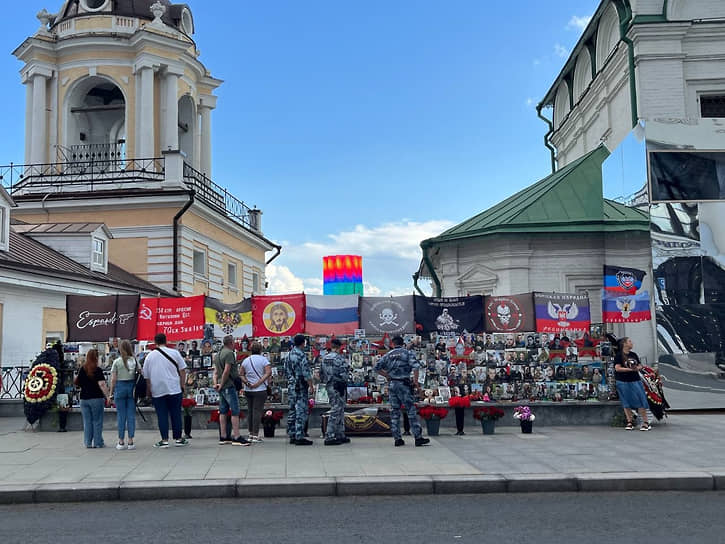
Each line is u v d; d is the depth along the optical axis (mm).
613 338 14125
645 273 17531
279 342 14656
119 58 31438
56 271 19547
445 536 6719
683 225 17547
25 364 18703
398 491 8812
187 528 7168
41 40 31234
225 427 12312
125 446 11781
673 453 10734
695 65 20297
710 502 8219
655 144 17859
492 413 13180
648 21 20125
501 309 14617
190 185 30391
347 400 14227
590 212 21047
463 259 21828
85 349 15234
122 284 23391
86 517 7762
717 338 17078
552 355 14547
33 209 29328
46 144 31547
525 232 20266
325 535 6805
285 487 8773
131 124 31172
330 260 40156
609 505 8078
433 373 14391
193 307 14898
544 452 10977
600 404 14266
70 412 14484
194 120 35125
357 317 14609
